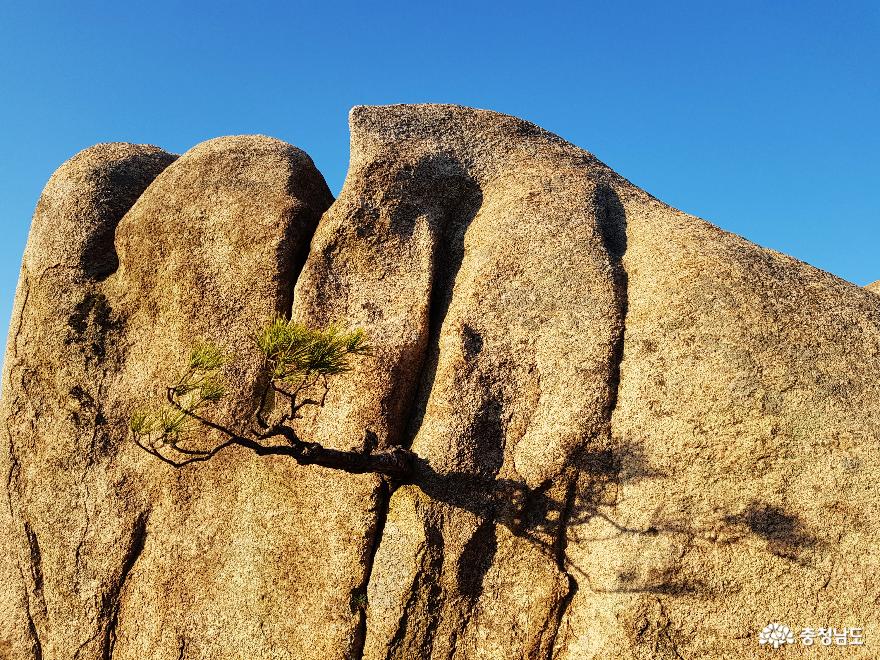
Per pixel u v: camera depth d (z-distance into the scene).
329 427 9.53
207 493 10.00
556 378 9.13
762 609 7.71
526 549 8.59
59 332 11.30
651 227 10.34
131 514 10.31
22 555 10.66
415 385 9.73
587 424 8.78
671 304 9.07
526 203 10.41
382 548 8.77
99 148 13.07
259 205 11.20
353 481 9.12
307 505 9.33
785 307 8.93
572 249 9.82
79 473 10.70
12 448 11.19
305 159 12.34
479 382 9.21
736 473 8.11
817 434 8.07
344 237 10.44
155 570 9.98
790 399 8.24
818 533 7.78
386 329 9.78
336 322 10.04
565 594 8.36
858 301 9.30
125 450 10.66
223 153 12.04
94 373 11.08
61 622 10.24
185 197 11.55
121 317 11.30
